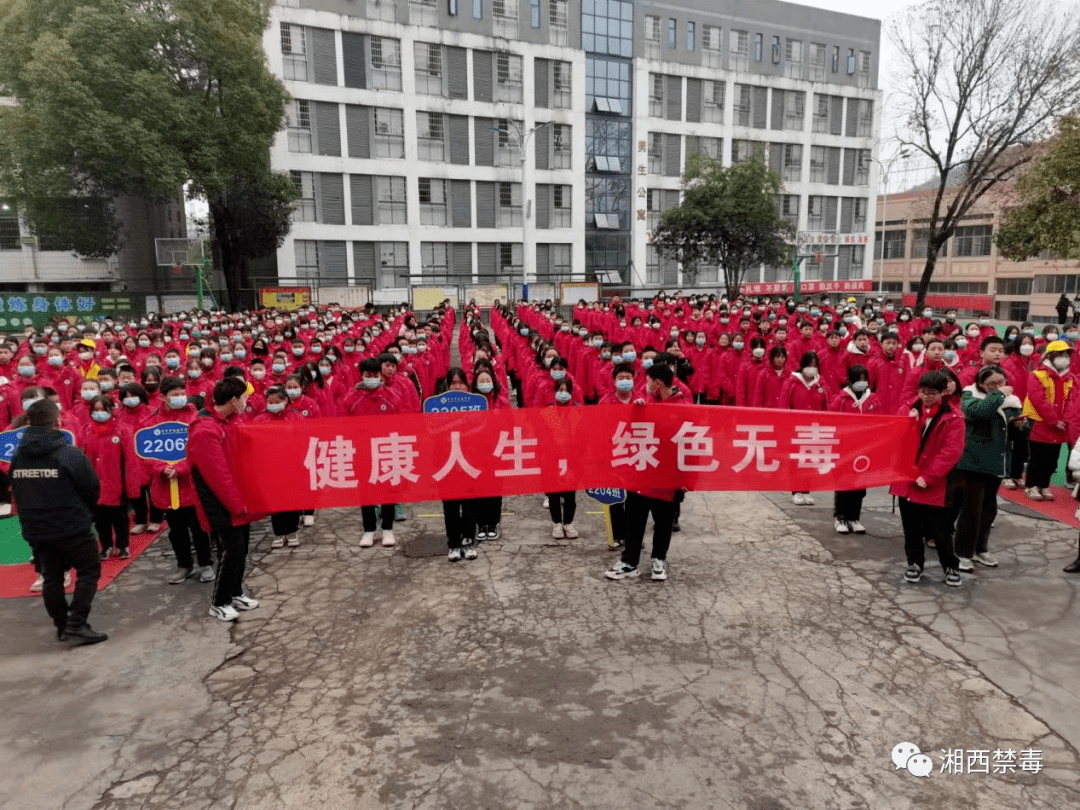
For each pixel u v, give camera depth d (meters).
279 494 5.82
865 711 4.16
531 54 37.16
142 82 22.14
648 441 5.93
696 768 3.70
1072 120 15.70
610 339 17.50
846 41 46.09
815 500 8.23
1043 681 4.43
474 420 5.99
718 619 5.33
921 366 8.16
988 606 5.44
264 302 29.88
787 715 4.14
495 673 4.64
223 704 4.36
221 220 29.00
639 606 5.56
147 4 23.31
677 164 42.34
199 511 5.52
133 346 13.20
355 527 7.54
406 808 3.45
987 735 3.93
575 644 5.00
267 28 29.53
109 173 24.45
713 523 7.46
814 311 19.67
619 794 3.51
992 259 44.09
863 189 47.88
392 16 34.50
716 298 27.33
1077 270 38.78
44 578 5.01
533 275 37.66
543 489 6.09
